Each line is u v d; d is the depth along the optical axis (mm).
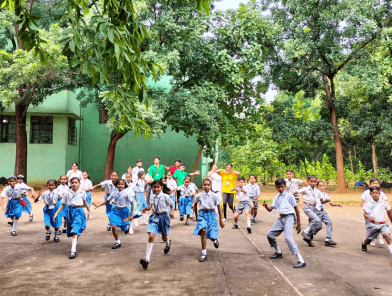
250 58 17516
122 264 5270
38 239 7289
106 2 3936
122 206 6676
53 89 18938
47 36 14383
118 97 4227
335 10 18125
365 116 21516
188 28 16266
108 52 3771
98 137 24469
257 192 9781
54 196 6988
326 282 4441
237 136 18547
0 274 4754
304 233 6730
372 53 20328
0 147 22156
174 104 16703
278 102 22047
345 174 23922
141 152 24250
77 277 4613
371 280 4539
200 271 4898
